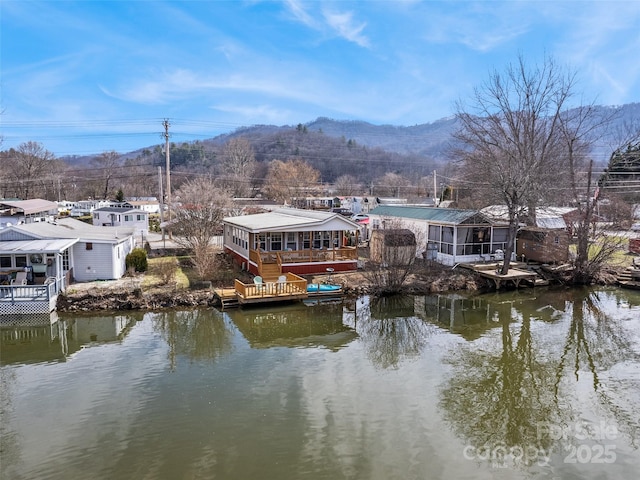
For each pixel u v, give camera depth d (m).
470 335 17.06
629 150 32.91
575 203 28.33
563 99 28.94
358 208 62.16
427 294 22.91
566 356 15.01
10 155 72.19
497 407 11.46
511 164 24.78
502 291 23.77
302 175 77.50
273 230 23.09
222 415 10.78
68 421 10.47
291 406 11.26
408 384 12.70
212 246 29.41
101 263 21.98
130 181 94.75
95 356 14.54
